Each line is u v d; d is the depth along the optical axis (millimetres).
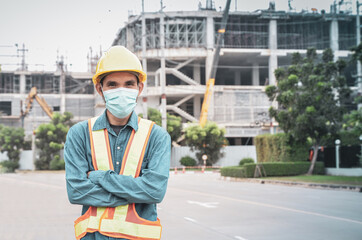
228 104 71875
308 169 33438
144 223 2424
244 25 75438
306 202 14859
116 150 2508
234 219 10656
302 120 30578
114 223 2373
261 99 72688
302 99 30797
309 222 10078
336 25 77000
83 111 85438
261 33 75125
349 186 20969
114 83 2498
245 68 80750
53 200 16750
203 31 72438
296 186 24906
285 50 73562
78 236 2469
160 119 58844
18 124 84250
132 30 74688
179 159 59594
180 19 72438
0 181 33625
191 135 55938
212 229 9117
